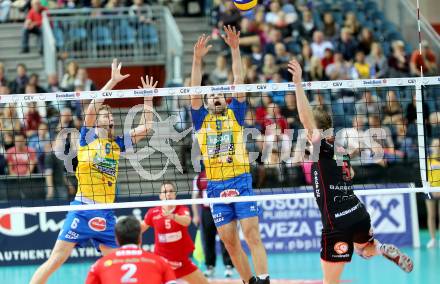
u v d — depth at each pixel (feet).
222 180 80.28
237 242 80.89
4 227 126.72
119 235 61.00
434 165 120.47
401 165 135.54
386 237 134.00
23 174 129.39
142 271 59.41
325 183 71.15
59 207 77.05
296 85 70.59
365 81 79.41
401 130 145.59
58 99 78.33
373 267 115.85
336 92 152.25
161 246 90.43
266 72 156.15
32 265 126.31
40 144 133.08
